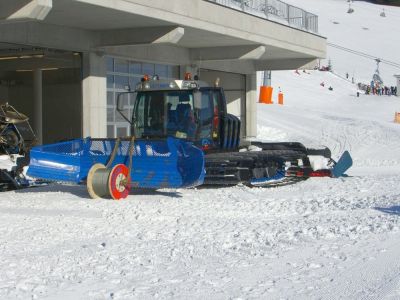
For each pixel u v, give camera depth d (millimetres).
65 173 13906
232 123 16250
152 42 19719
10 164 14844
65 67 21625
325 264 7348
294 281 6609
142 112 15141
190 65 25578
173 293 6160
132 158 13742
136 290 6250
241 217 10742
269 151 16984
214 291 6238
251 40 23000
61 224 9789
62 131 23125
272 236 8984
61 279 6672
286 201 12656
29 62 22875
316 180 16875
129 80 22812
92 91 20688
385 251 7973
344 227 9562
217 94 15664
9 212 11109
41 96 23188
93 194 12852
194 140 14688
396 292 6199
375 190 14570
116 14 17234
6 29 17641
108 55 21406
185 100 14781
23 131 16203
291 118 37750
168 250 8000
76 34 19969
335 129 34094
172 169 13289
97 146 14078
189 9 19359
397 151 27141
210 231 9297
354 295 6113
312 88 65625
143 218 10422
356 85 72500
